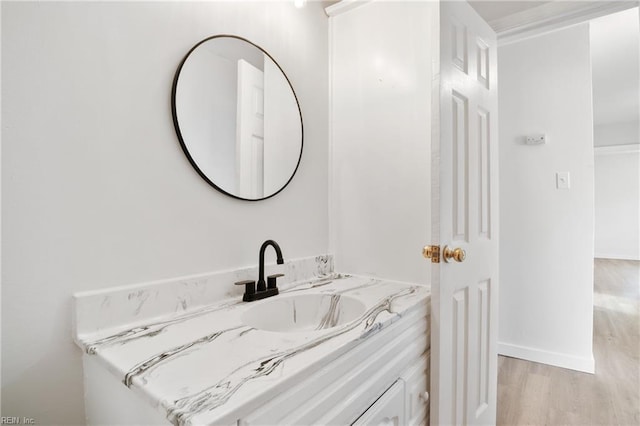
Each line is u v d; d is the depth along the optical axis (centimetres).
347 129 157
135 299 88
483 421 139
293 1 144
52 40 76
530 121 231
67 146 78
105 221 85
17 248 71
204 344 73
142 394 55
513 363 226
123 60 89
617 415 166
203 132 107
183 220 102
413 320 104
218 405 49
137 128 91
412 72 138
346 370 72
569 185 219
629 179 652
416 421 103
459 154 119
